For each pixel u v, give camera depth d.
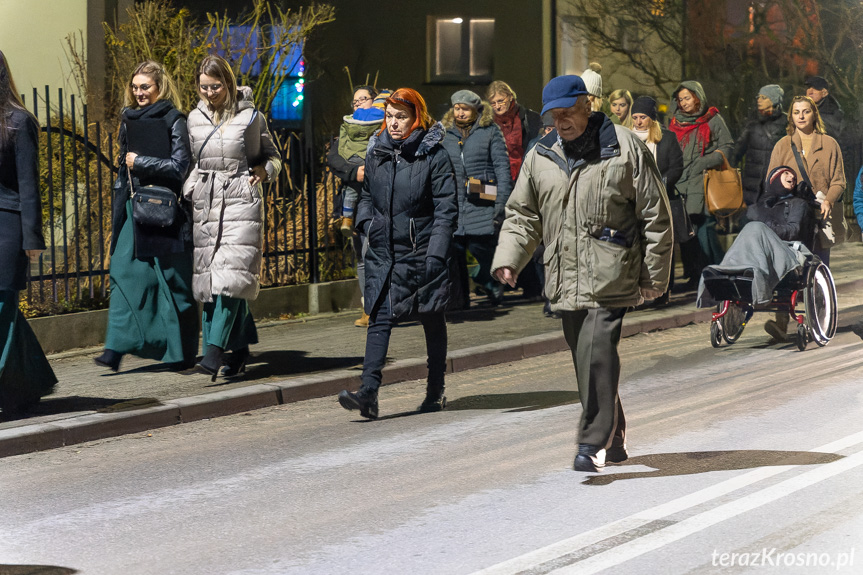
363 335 11.50
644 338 11.82
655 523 5.50
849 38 24.03
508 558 5.05
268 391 8.78
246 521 5.77
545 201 6.33
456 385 9.52
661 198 6.18
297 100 21.66
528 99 23.33
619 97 13.32
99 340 10.87
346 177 11.27
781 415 7.87
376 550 5.23
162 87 9.16
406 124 7.88
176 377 9.29
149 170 8.95
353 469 6.77
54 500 6.26
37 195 7.62
